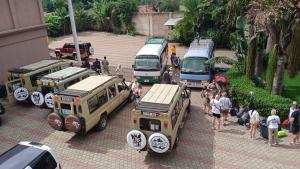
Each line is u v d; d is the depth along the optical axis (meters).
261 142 14.41
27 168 9.65
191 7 33.97
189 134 15.44
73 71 19.00
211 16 32.91
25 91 18.97
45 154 10.43
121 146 14.61
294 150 13.64
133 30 42.91
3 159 10.04
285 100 16.08
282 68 17.08
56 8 50.22
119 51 34.09
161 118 12.28
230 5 19.92
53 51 36.03
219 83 19.58
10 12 23.11
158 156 13.62
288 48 16.41
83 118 14.36
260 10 16.16
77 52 24.31
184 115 16.38
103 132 16.00
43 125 17.19
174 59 25.97
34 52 25.42
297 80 21.58
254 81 19.59
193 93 21.11
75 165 13.25
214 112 15.39
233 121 16.67
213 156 13.46
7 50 23.12
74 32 23.75
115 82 17.44
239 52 21.03
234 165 12.77
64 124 14.55
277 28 16.47
